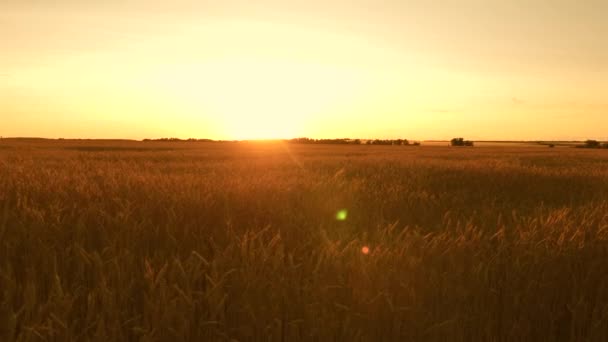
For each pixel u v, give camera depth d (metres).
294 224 4.64
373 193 7.36
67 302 2.39
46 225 3.85
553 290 2.99
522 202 7.80
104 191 6.04
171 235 3.67
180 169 12.81
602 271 3.25
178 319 2.35
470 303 2.87
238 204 5.37
